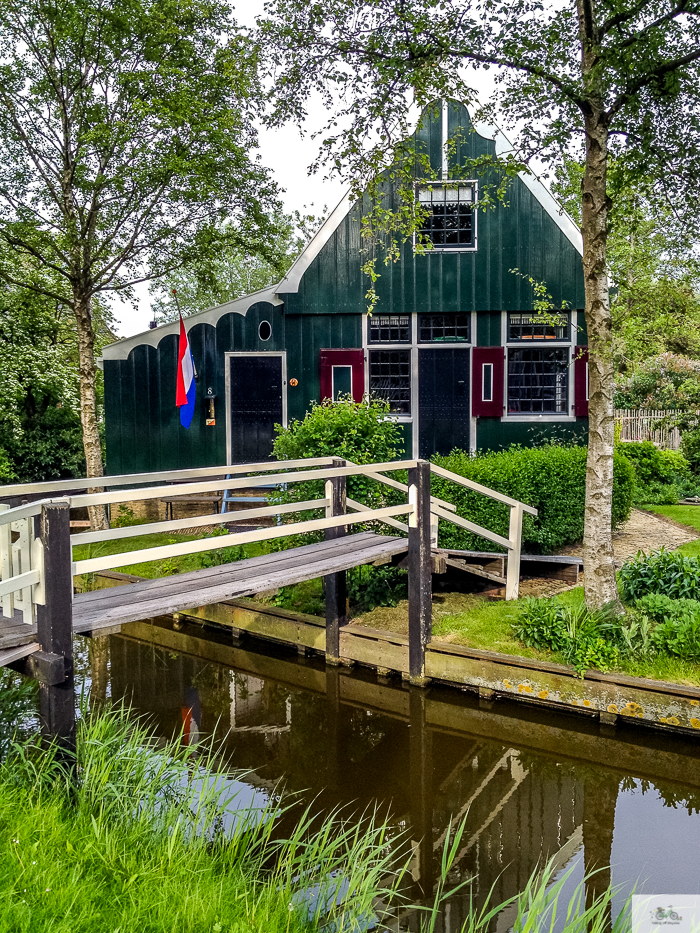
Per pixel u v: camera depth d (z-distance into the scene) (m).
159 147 9.98
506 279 11.38
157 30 9.66
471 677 6.29
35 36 9.84
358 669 7.05
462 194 11.39
